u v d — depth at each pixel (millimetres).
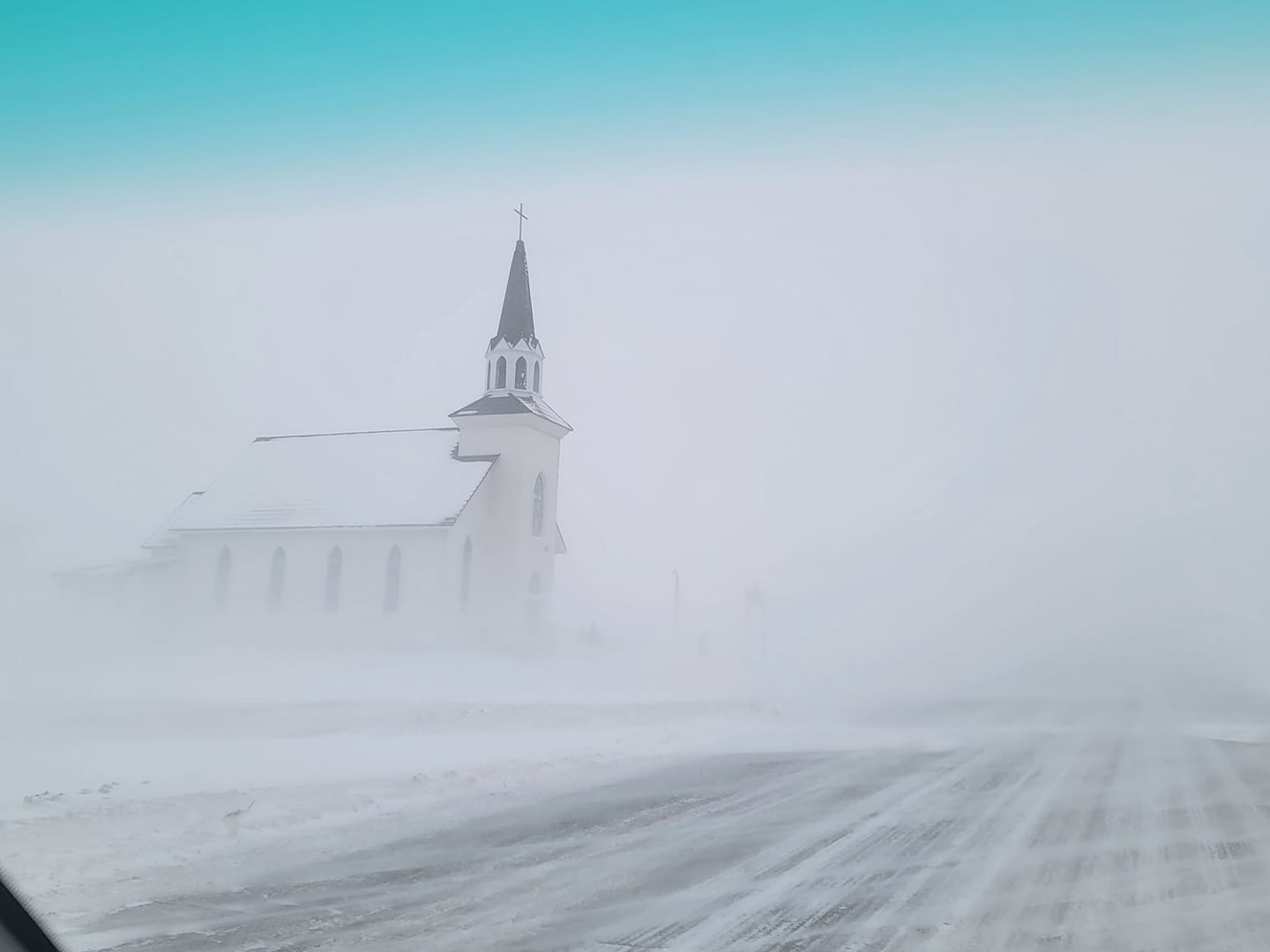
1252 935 6895
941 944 6648
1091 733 21766
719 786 13742
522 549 45219
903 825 10758
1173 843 9820
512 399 47094
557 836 10102
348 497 44688
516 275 50219
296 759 15953
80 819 10188
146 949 6309
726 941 6680
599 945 6555
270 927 6820
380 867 8633
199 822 10305
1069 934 6883
